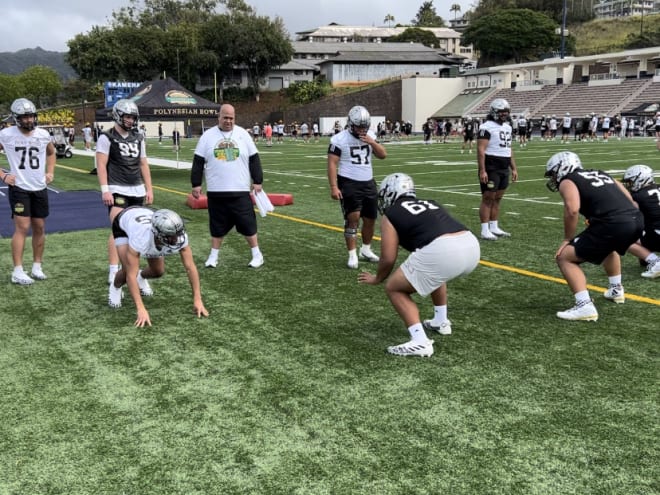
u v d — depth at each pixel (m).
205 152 6.36
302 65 71.88
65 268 6.65
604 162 19.59
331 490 2.63
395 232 4.02
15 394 3.58
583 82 51.38
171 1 71.44
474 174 16.70
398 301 4.13
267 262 6.84
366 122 6.17
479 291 5.65
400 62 68.12
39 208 5.98
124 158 5.86
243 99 64.75
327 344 4.35
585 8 100.50
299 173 17.83
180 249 4.63
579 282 4.78
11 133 5.71
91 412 3.36
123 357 4.13
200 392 3.59
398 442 3.02
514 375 3.79
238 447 2.99
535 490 2.62
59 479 2.74
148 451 2.96
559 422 3.20
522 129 30.59
